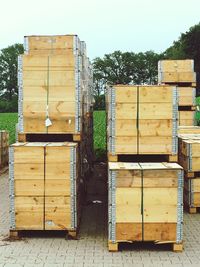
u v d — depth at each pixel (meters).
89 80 8.83
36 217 5.09
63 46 5.84
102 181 9.12
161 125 5.12
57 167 5.06
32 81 5.41
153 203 4.67
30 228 5.09
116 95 5.12
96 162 11.50
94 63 49.66
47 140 5.90
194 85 8.95
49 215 5.08
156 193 4.67
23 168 5.07
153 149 5.14
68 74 5.40
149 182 4.67
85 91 7.12
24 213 5.09
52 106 5.42
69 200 5.07
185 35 33.47
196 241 5.00
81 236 5.20
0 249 4.71
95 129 19.73
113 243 4.64
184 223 5.80
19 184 5.07
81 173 6.29
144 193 4.67
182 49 34.88
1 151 10.51
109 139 5.19
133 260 4.38
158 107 5.12
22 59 5.40
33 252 4.61
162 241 4.66
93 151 10.78
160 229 4.67
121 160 5.62
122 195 4.66
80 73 5.48
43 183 5.07
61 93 5.41
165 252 4.63
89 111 8.80
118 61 49.50
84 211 6.54
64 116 5.43
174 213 4.66
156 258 4.43
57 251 4.64
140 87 5.11
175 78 8.91
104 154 11.66
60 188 5.07
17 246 4.81
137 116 5.12
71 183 5.07
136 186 4.66
